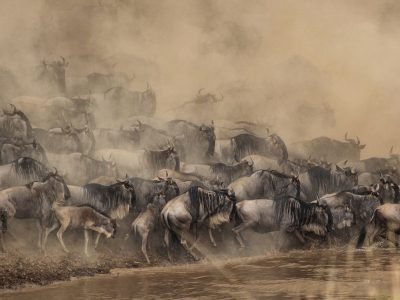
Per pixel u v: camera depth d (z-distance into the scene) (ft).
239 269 209.87
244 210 237.04
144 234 219.61
